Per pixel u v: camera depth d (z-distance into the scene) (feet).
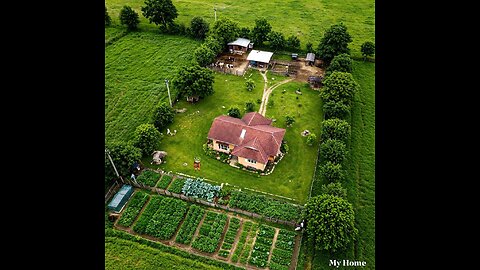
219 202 189.57
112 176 193.26
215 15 338.95
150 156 214.48
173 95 256.11
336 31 275.39
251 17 350.43
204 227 179.73
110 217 183.62
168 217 183.52
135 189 198.18
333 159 200.34
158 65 286.25
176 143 223.92
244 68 283.18
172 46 307.17
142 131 210.38
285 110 246.06
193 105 250.37
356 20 345.31
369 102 253.44
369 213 186.19
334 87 236.02
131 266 164.55
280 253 169.27
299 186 199.11
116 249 170.40
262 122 225.97
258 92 261.44
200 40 313.94
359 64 288.71
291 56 294.05
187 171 207.21
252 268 165.48
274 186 199.11
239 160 209.56
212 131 216.95
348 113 236.84
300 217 179.52
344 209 167.22
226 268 164.14
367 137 226.99
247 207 186.80
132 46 307.58
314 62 288.51
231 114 234.17
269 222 182.60
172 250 170.40
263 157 202.69
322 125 223.30
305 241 173.68
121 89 263.08
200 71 246.27
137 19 324.19
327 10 361.71
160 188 197.26
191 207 187.62
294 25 337.31
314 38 317.83
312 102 252.62
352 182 201.05
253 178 203.51
